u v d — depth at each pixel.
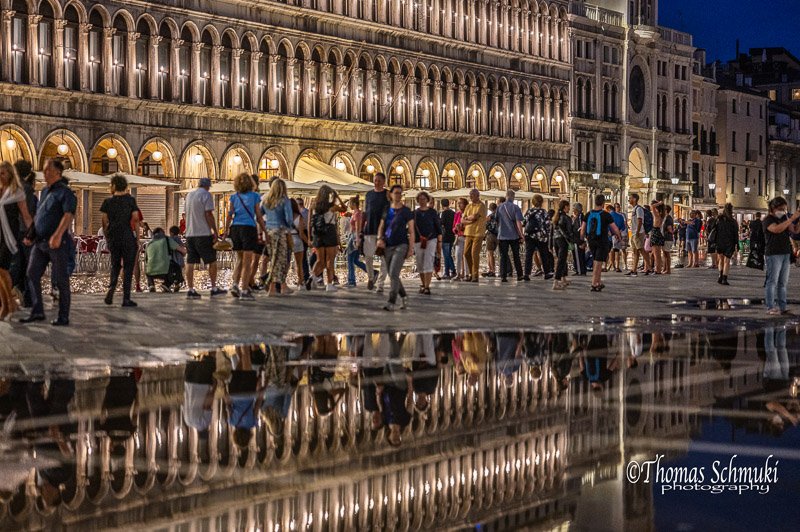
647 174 96.88
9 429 9.59
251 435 9.36
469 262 36.31
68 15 48.97
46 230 18.92
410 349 15.77
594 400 11.24
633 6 94.94
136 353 15.04
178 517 6.83
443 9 72.56
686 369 13.75
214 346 15.97
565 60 85.12
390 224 22.98
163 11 52.91
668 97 99.81
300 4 60.97
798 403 11.09
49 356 14.65
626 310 23.64
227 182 53.56
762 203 121.94
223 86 56.88
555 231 31.67
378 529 6.57
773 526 6.52
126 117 51.62
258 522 6.73
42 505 7.12
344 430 9.58
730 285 34.78
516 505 7.05
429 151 71.31
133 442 9.05
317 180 56.50
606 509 6.90
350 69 64.75
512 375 13.08
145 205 54.53
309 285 30.56
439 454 8.60
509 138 78.56
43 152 50.41
